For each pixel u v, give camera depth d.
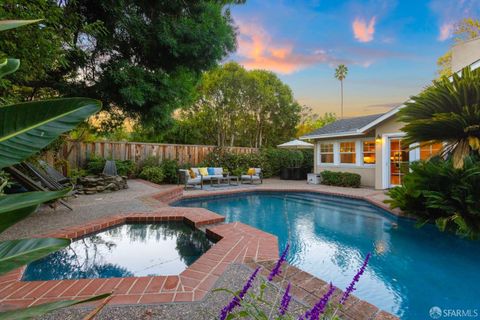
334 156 12.31
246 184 11.93
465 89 4.75
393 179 9.64
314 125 26.73
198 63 6.80
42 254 0.80
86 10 5.03
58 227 4.32
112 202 6.59
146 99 6.18
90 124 7.63
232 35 7.54
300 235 5.13
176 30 5.93
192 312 2.12
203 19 6.45
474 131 4.86
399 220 5.88
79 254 3.82
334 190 9.69
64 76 5.78
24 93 5.46
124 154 11.30
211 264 3.07
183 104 7.54
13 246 0.79
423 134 5.56
